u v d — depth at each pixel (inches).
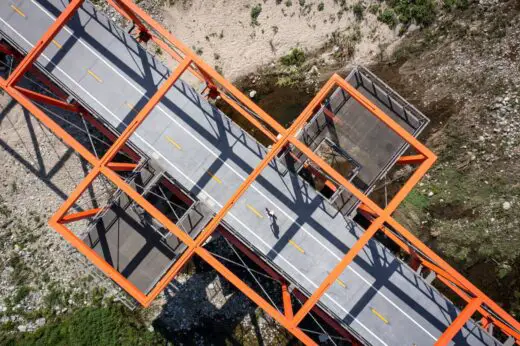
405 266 1423.5
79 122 1664.6
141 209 1370.6
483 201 1659.7
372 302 1418.6
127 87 1428.4
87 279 1664.6
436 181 1689.2
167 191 1545.3
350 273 1427.2
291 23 1705.2
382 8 1681.8
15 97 1225.4
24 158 1656.0
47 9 1423.5
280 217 1425.9
